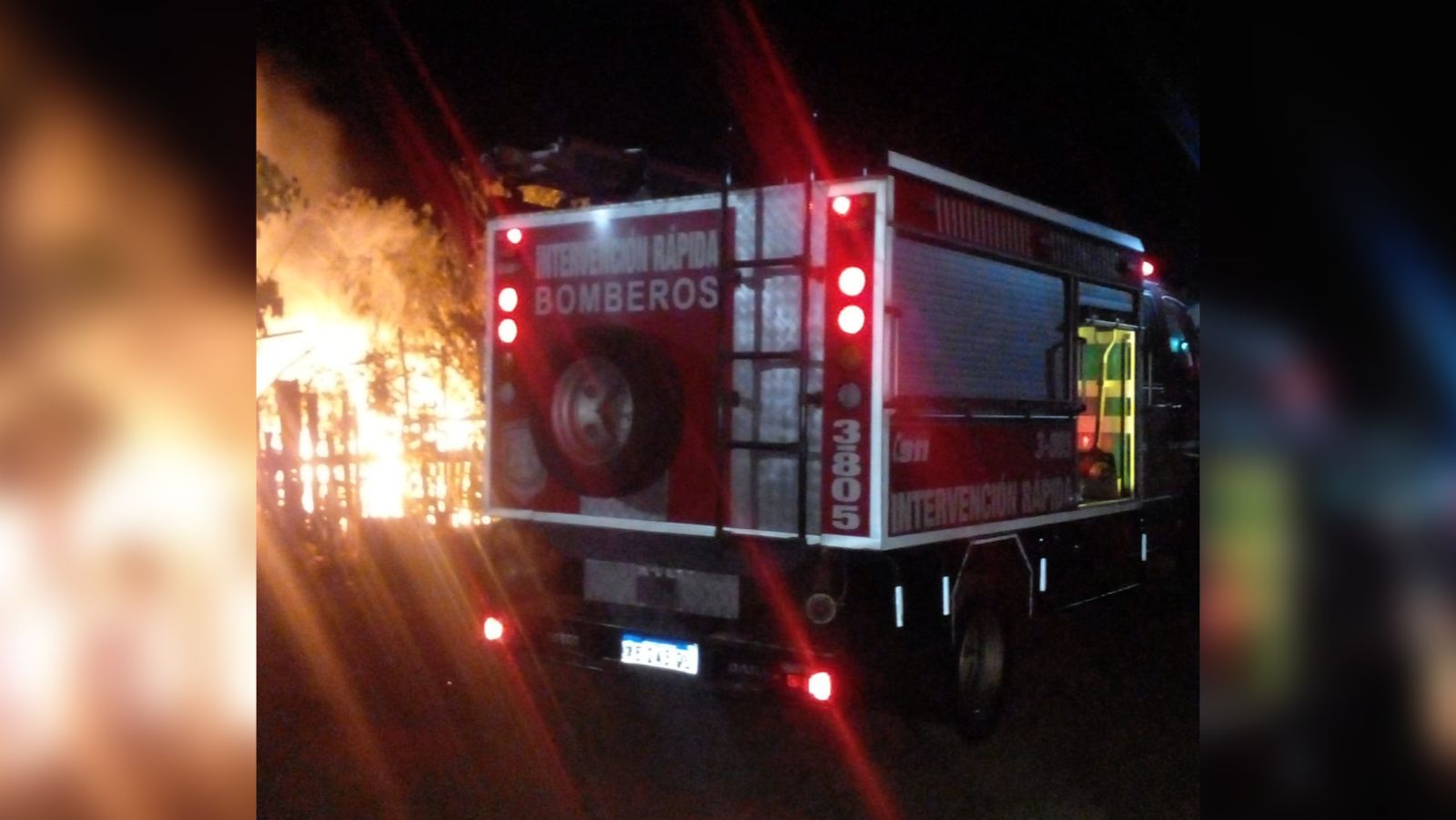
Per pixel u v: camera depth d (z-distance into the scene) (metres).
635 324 6.41
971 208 6.43
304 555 11.52
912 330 5.94
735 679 5.96
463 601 10.37
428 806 5.86
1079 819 5.84
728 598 6.20
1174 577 9.41
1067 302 7.50
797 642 5.89
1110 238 8.14
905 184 5.89
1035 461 7.11
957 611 6.36
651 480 6.20
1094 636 9.52
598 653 6.36
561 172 6.67
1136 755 6.78
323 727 7.03
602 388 6.34
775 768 6.47
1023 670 8.52
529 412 6.64
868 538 5.68
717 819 5.77
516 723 7.19
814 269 5.84
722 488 6.06
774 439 5.94
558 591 6.74
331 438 12.23
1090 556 7.92
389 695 7.70
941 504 6.16
